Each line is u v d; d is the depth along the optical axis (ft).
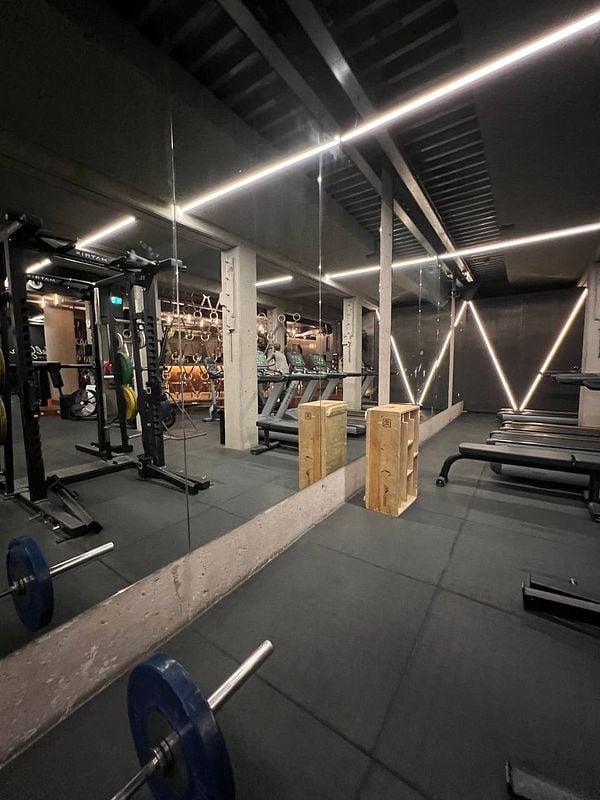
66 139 7.33
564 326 24.54
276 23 5.37
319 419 8.95
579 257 17.21
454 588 5.78
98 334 11.76
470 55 5.95
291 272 16.58
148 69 5.84
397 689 3.97
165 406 11.28
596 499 9.11
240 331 13.75
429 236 14.75
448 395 23.76
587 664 4.31
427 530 7.84
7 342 8.69
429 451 15.78
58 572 3.94
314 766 3.21
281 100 7.22
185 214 11.03
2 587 5.18
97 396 11.73
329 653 4.47
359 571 6.26
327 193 11.33
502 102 7.01
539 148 8.51
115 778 3.12
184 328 16.80
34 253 9.28
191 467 11.71
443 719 3.62
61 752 3.32
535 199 11.23
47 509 7.61
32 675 3.38
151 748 2.72
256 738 3.46
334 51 5.79
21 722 3.31
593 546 7.16
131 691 2.80
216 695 2.58
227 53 6.18
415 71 6.66
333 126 7.67
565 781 3.03
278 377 14.75
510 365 26.37
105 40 5.25
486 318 26.96
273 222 11.84
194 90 6.64
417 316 24.39
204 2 5.28
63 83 5.87
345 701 3.83
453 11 5.55
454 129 8.69
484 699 3.84
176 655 4.44
